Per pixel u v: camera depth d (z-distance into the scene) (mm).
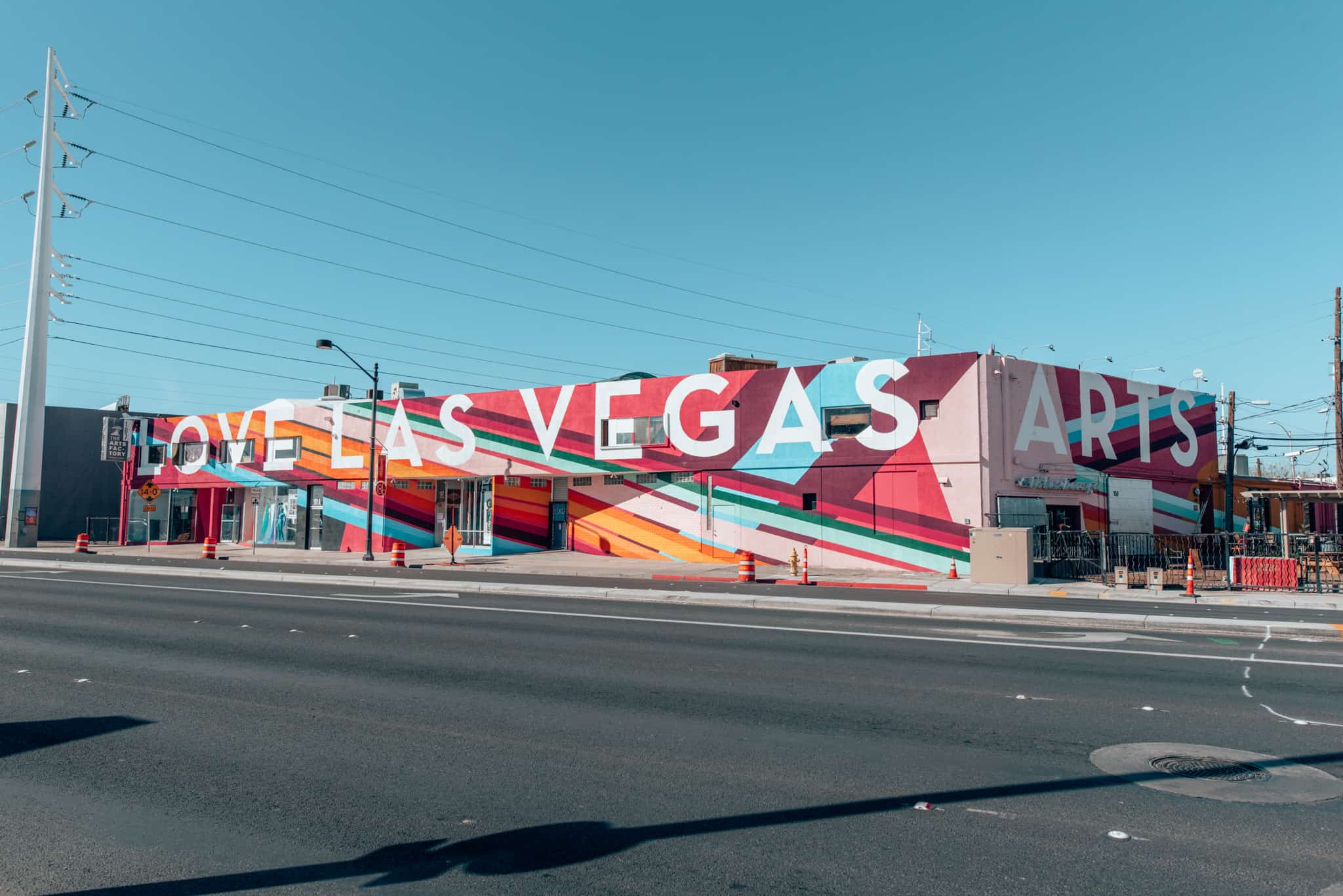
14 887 4629
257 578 25281
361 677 10297
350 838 5344
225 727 7988
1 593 19906
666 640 13344
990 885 4688
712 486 31953
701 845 5246
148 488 39562
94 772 6656
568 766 6820
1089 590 22828
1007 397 28500
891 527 28828
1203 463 36125
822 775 6594
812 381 30438
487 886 4680
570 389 34875
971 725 8117
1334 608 19141
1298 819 5699
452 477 37406
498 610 17266
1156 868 4922
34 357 43469
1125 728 8008
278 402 46875
